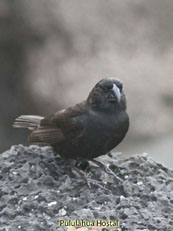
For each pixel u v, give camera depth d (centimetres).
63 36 1677
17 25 1688
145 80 1653
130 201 704
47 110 1694
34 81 1698
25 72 1706
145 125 1642
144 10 1684
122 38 1669
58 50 1681
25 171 770
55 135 810
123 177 796
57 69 1684
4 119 1714
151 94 1655
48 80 1694
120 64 1662
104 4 1667
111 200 718
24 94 1711
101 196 722
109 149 813
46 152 851
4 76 1714
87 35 1669
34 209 698
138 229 652
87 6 1667
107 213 672
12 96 1720
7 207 706
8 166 783
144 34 1675
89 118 788
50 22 1678
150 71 1658
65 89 1675
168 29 1686
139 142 1628
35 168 780
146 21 1681
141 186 758
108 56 1659
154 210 698
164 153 1556
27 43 1697
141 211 681
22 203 709
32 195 722
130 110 1644
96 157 820
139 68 1658
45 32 1684
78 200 714
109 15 1669
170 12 1689
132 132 1639
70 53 1678
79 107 805
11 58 1708
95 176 791
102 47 1662
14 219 681
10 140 1706
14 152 823
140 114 1645
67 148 808
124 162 829
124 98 798
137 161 824
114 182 775
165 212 701
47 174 782
